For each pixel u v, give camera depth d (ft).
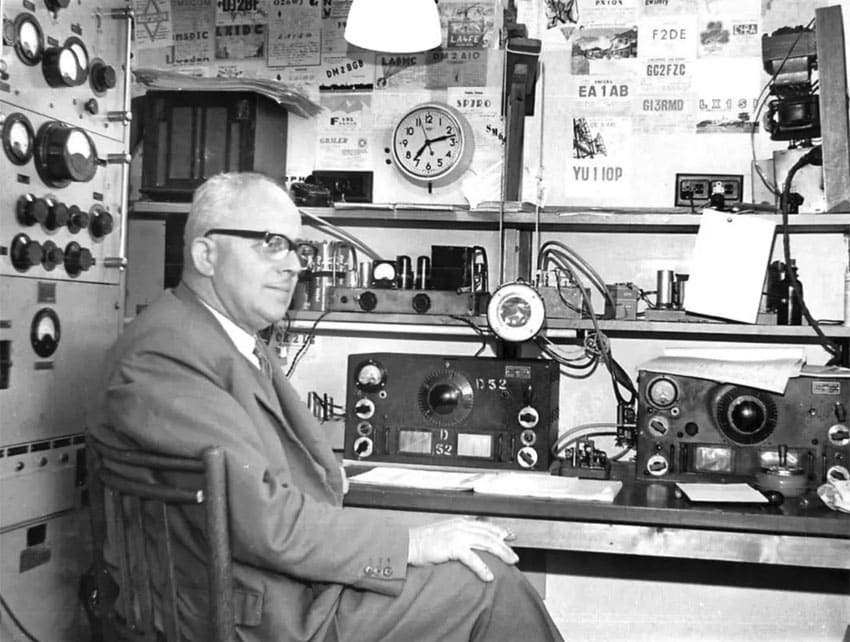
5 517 6.36
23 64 6.43
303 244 7.38
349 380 8.43
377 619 5.54
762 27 9.11
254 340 6.54
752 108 9.12
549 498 7.02
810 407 7.70
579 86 9.43
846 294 8.39
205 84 8.89
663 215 8.60
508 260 9.34
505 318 8.04
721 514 6.75
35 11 6.53
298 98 9.27
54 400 6.86
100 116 7.38
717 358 8.10
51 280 6.78
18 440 6.49
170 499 5.03
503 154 9.41
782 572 9.23
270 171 9.46
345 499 7.24
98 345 7.38
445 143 9.21
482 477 7.73
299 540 5.32
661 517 6.84
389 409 8.36
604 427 9.25
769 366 7.77
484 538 5.80
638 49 9.34
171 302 6.01
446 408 8.25
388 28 8.54
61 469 6.98
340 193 9.57
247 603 5.41
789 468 7.63
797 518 6.65
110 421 5.55
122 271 7.65
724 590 9.31
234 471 5.19
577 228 9.37
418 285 8.96
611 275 9.43
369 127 9.82
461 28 9.68
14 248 6.34
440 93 9.71
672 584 9.39
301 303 8.79
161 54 10.21
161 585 5.23
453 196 9.64
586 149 9.41
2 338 6.28
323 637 5.47
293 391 6.79
